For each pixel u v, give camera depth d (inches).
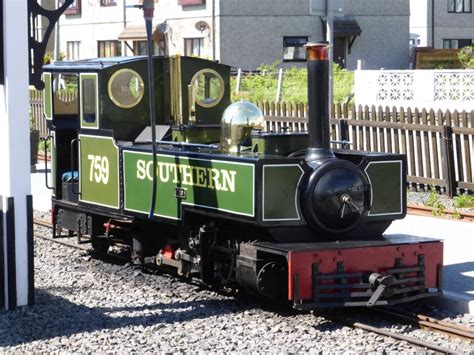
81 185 427.8
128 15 1416.1
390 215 350.9
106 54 1475.1
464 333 302.7
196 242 366.6
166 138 408.8
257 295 359.3
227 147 362.6
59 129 449.4
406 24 1433.3
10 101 340.8
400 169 353.1
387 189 350.3
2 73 342.6
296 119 680.4
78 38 1534.2
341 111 656.4
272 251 325.7
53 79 443.2
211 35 1296.8
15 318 333.7
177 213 367.9
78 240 439.2
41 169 740.7
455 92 900.6
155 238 406.3
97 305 354.3
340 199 331.9
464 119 575.2
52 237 486.3
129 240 421.4
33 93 893.8
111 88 408.2
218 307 351.9
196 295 371.2
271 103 713.6
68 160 456.8
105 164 409.1
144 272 414.9
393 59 1433.3
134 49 1408.7
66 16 1553.9
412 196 587.8
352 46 1411.2
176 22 1353.3
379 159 347.9
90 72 411.8
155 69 419.2
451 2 1600.6
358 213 337.1
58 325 324.2
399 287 332.5
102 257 446.9
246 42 1305.4
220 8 1284.4
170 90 417.1
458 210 533.6
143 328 320.2
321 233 338.3
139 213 388.5
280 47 1325.0
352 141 645.9
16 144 343.3
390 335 306.2
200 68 415.8
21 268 347.6
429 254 339.0
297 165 332.5
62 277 403.5
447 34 1601.9
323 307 319.9
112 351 292.7
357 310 345.4
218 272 362.9
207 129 410.3
